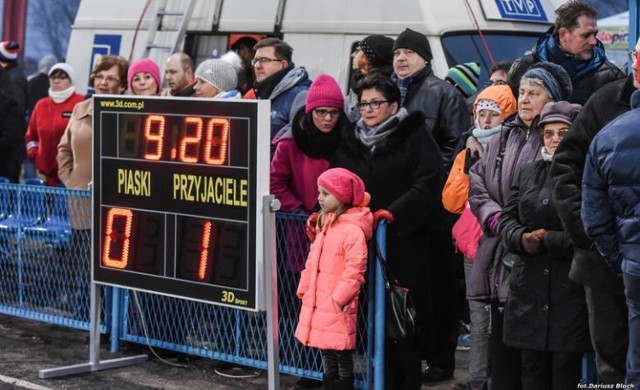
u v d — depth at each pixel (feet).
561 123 30.81
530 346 30.76
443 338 39.04
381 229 34.40
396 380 35.40
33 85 72.13
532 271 30.78
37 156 52.95
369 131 35.42
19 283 45.57
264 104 34.78
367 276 35.29
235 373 40.16
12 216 45.62
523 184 31.35
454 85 46.91
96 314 40.09
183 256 37.04
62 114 52.16
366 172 35.27
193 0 58.13
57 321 44.29
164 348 41.34
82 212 42.68
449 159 40.78
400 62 41.24
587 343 30.32
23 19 81.87
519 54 52.11
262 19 55.72
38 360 42.04
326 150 36.96
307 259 34.86
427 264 35.68
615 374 29.32
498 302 32.91
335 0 53.57
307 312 34.24
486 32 51.60
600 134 28.02
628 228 27.71
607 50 66.23
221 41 57.21
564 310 30.40
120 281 38.81
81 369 40.01
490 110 35.55
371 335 35.35
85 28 63.36
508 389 32.83
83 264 43.06
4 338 45.65
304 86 41.78
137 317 41.93
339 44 53.01
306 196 37.60
